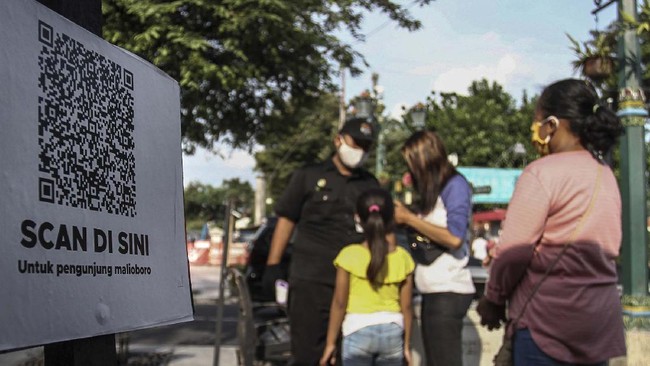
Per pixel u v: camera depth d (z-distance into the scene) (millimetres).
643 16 4789
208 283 17609
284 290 5723
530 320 2238
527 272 2273
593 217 2199
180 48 6387
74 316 1112
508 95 34281
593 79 4770
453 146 31312
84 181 1186
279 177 43625
